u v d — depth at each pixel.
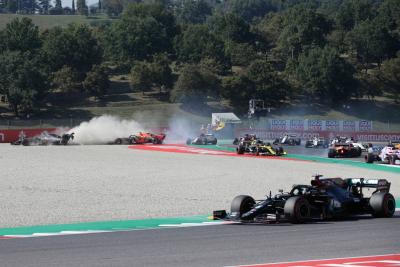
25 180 118.69
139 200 92.31
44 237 59.75
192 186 111.56
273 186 112.25
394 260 46.69
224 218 68.25
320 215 69.69
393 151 168.88
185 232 62.50
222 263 45.88
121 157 184.62
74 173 133.50
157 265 45.38
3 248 53.38
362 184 75.12
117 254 49.97
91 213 78.50
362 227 64.81
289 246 53.22
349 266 44.34
